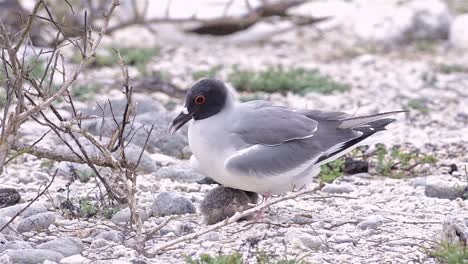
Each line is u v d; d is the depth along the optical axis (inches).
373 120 431.8
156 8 981.2
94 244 384.5
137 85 777.6
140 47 964.0
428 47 1037.8
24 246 377.7
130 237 397.1
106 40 1000.2
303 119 425.4
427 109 753.6
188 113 418.0
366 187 506.9
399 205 463.5
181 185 503.2
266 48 1020.5
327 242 393.4
